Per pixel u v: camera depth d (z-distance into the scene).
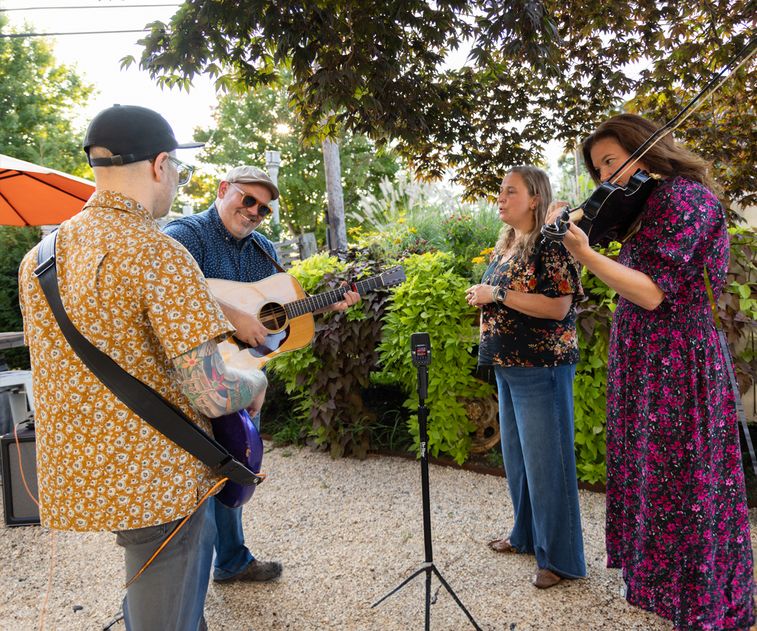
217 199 2.66
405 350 3.85
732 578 1.97
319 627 2.32
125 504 1.30
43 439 1.35
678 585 1.92
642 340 1.96
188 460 1.36
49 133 14.05
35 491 3.46
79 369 1.30
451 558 2.81
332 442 4.33
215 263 2.64
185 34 3.33
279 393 5.26
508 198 2.43
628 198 1.86
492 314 2.54
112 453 1.29
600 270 1.81
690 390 1.86
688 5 4.20
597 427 3.40
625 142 1.95
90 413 1.29
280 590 2.59
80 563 2.99
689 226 1.79
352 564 2.80
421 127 4.30
